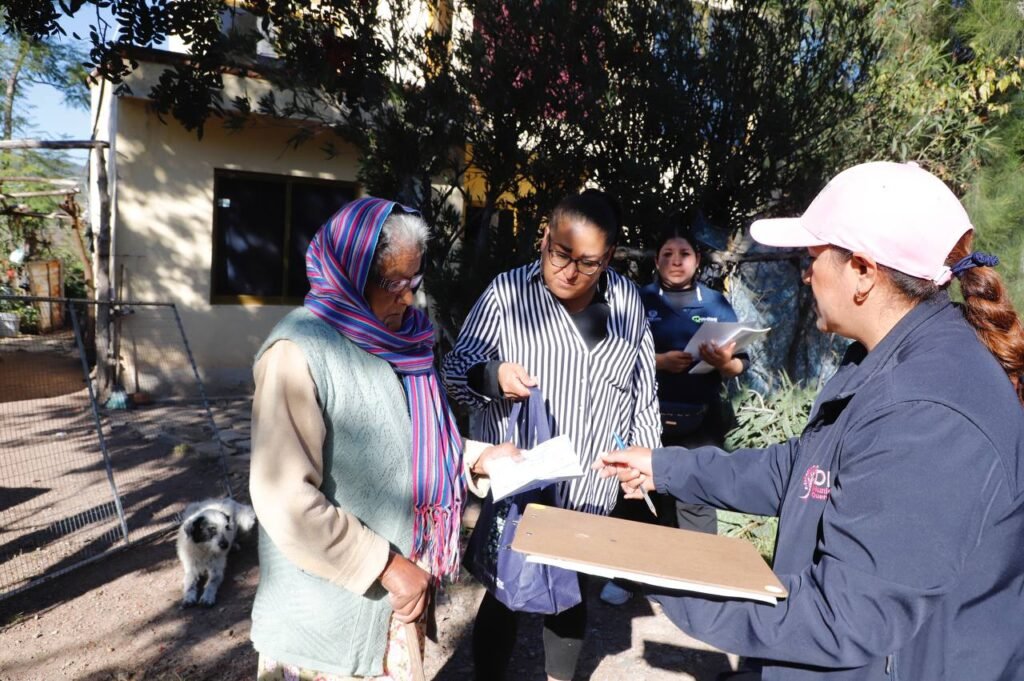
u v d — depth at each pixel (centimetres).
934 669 141
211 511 412
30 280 1283
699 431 404
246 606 404
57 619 385
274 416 177
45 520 516
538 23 498
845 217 155
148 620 386
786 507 163
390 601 192
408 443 200
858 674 145
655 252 515
